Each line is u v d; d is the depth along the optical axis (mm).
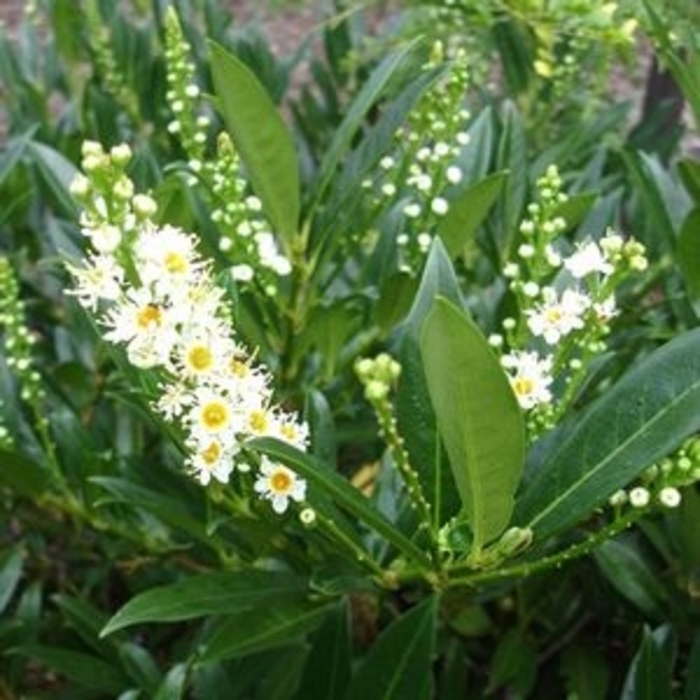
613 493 170
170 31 236
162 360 171
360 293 243
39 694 289
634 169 268
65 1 364
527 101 368
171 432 187
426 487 179
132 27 374
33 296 340
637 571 237
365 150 230
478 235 288
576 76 373
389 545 202
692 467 171
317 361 260
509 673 245
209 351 173
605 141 364
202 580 195
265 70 375
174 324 169
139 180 281
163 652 292
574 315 182
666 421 171
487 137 277
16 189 331
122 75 368
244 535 218
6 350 288
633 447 172
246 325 216
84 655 252
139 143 339
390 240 260
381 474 219
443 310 140
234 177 215
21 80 387
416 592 248
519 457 156
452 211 230
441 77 226
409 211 243
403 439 180
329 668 202
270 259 217
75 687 277
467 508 166
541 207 201
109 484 212
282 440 168
